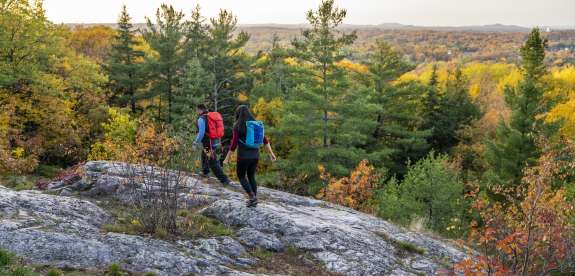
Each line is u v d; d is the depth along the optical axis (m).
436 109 42.47
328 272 6.84
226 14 38.62
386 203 19.77
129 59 40.91
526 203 7.01
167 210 6.94
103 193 9.16
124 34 40.38
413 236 9.37
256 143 7.78
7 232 5.72
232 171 21.83
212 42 39.12
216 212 8.33
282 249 7.30
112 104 39.28
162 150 7.44
